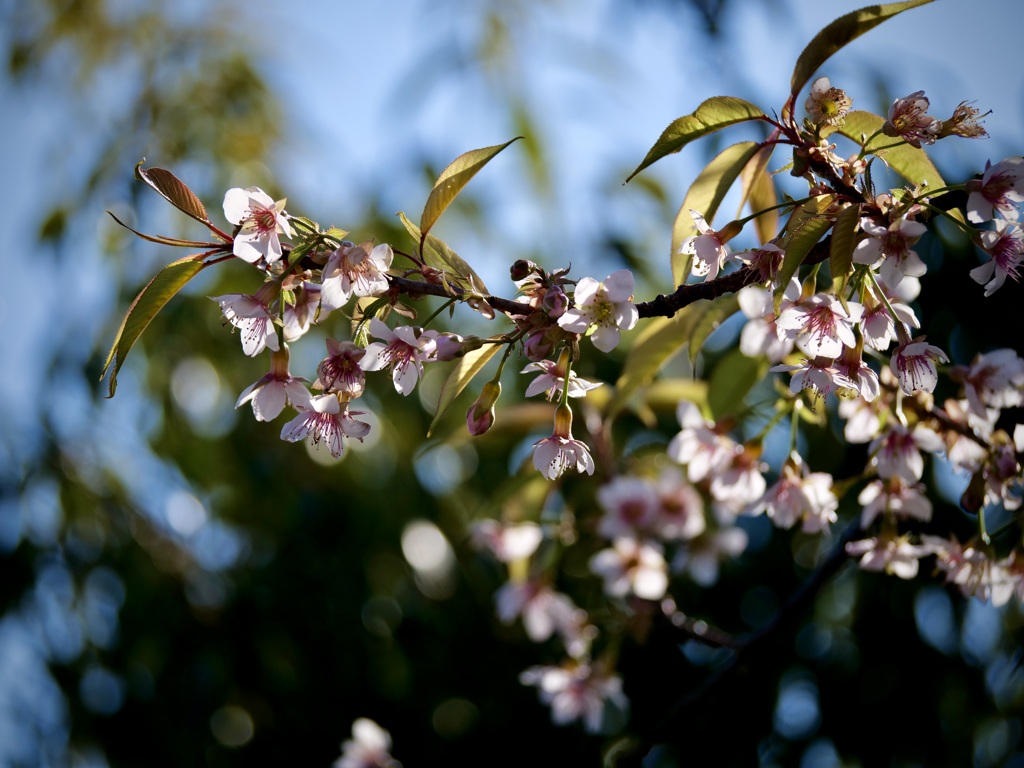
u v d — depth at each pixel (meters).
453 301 1.11
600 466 1.45
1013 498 1.19
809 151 1.13
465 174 1.12
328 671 1.79
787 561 1.70
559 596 1.48
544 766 1.79
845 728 1.58
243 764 1.74
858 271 1.12
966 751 1.58
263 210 1.10
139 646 1.78
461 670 1.84
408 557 1.80
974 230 1.11
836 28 1.13
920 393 1.20
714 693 1.35
